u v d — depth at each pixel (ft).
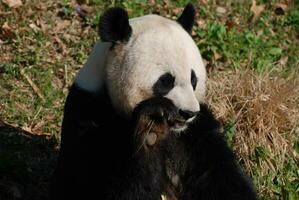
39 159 55.98
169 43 39.78
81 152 41.83
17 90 62.08
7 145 56.65
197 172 44.27
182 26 43.68
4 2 71.56
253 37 73.10
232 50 70.33
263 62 67.87
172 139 43.39
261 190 54.34
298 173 56.18
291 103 59.98
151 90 39.60
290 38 78.23
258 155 56.24
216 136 44.39
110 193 41.45
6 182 51.88
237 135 57.41
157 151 42.52
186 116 39.34
